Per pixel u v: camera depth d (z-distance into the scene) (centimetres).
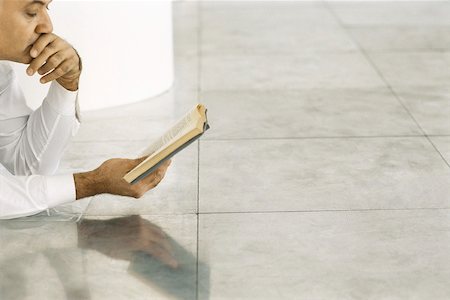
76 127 230
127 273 195
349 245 208
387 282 190
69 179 208
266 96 345
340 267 197
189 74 382
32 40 198
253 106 330
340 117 315
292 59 410
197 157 272
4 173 208
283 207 231
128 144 288
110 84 327
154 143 208
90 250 207
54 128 221
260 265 198
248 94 348
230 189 244
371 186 246
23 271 197
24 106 227
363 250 205
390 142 286
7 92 222
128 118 316
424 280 191
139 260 201
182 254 204
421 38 454
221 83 366
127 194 214
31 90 306
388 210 229
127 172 210
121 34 324
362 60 406
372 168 261
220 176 255
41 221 224
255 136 293
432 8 543
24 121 226
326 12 535
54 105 220
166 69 351
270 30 481
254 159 270
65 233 217
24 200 202
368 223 221
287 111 323
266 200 236
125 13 323
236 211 229
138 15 328
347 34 467
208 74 382
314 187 246
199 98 343
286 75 380
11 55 200
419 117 315
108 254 204
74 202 235
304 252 204
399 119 312
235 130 300
